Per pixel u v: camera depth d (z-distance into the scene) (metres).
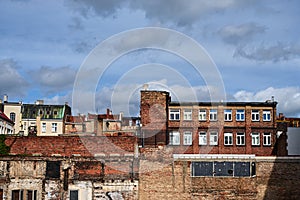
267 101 69.50
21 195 42.34
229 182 42.84
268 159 43.00
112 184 42.81
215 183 42.84
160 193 42.72
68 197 42.44
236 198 42.59
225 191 42.69
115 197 42.69
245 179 42.81
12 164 42.56
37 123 102.06
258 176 42.88
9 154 44.59
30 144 46.22
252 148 65.56
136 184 42.84
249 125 66.06
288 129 56.97
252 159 42.94
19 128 102.06
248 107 66.44
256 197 42.59
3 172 42.31
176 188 42.75
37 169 42.66
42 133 102.00
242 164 43.09
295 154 56.31
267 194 42.69
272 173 42.88
